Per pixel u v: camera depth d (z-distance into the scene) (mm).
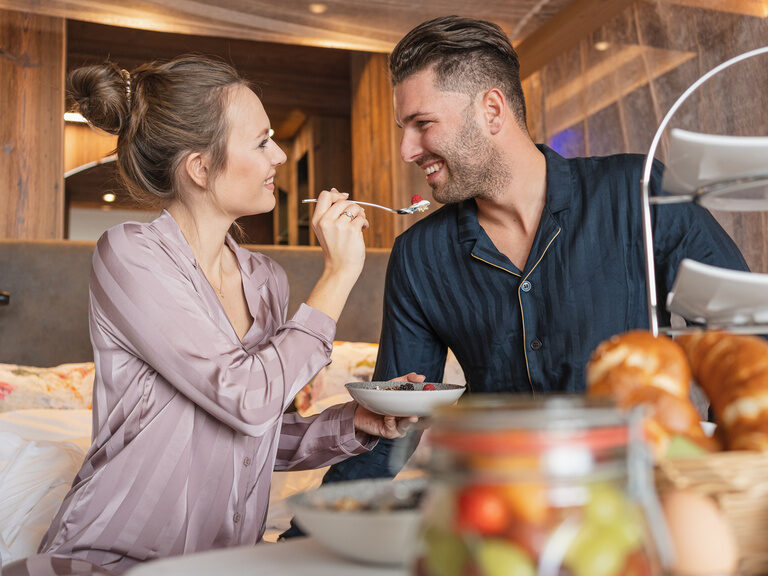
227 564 545
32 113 3092
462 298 1310
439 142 1259
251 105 1312
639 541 345
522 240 1288
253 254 1446
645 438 476
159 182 1317
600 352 558
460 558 337
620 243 1224
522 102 1314
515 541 326
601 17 2410
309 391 2568
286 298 1470
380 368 1418
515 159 1263
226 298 1357
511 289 1267
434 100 1249
